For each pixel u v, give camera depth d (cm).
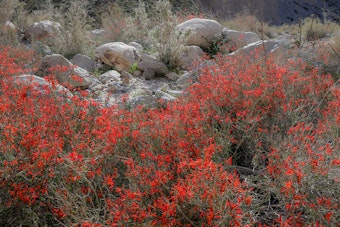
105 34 1184
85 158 355
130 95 717
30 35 1094
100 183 360
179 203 309
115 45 881
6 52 730
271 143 418
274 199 376
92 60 898
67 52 962
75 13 1052
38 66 762
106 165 369
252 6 2059
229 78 536
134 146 388
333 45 855
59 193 326
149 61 851
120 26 1167
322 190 341
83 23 1049
